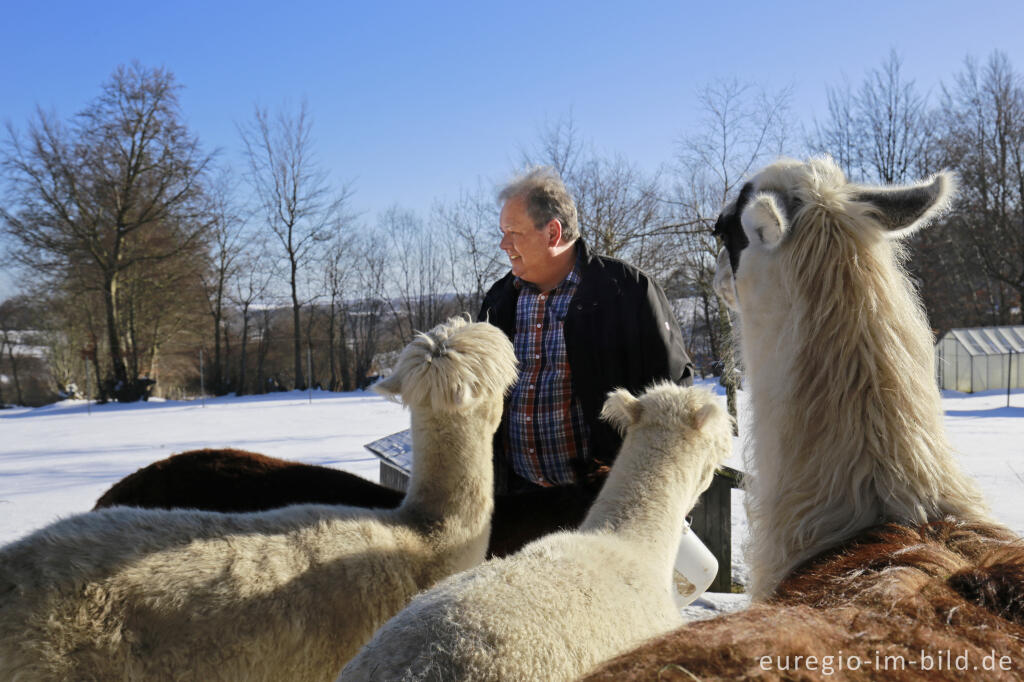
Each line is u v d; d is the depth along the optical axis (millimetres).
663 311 3111
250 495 3156
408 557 2453
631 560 1806
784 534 1700
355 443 15094
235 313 43594
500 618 1425
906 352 1726
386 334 44812
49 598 1928
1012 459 11094
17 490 10281
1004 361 28641
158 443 16141
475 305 38469
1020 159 35875
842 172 2027
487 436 2742
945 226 34094
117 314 35969
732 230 2246
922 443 1649
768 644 933
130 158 35250
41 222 34250
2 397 45812
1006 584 1152
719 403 2223
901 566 1258
